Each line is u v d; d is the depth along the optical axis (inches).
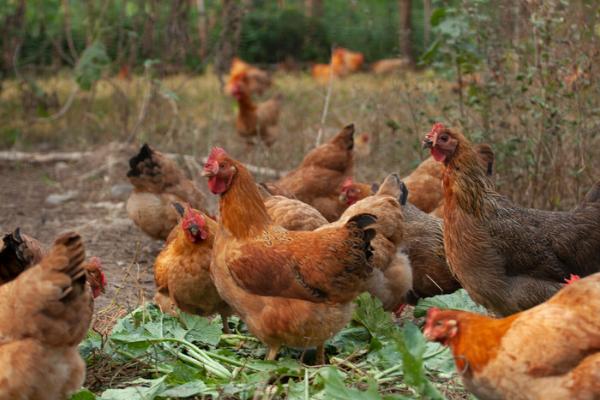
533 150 125.5
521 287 92.2
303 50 274.8
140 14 210.7
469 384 75.7
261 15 276.1
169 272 97.2
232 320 102.9
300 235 87.7
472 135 127.2
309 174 127.0
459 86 132.0
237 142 186.7
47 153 183.9
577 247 92.7
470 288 94.1
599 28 124.2
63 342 74.0
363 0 277.4
